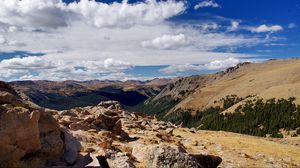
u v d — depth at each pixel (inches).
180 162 973.2
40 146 840.3
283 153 1838.1
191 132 2413.9
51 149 870.4
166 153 994.1
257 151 1790.1
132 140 1600.6
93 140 1293.1
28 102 912.3
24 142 806.5
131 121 2161.7
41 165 827.4
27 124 812.0
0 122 776.3
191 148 1641.2
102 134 1487.5
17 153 787.4
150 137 1701.5
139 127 2043.6
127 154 1098.1
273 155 1723.7
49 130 896.3
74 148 947.3
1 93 858.1
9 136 778.8
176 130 2410.2
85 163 904.9
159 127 2186.3
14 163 768.9
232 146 1854.1
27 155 820.6
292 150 1989.4
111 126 1635.1
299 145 2330.2
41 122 891.4
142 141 1562.5
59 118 1600.6
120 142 1486.2
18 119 802.2
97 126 1601.9
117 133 1621.6
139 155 1103.6
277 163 1494.8
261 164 1422.2
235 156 1520.7
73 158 906.1
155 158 1002.7
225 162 1381.6
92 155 944.9
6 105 821.9
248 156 1552.7
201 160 1103.0
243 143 2025.1
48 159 861.8
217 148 1688.0
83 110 2073.1
